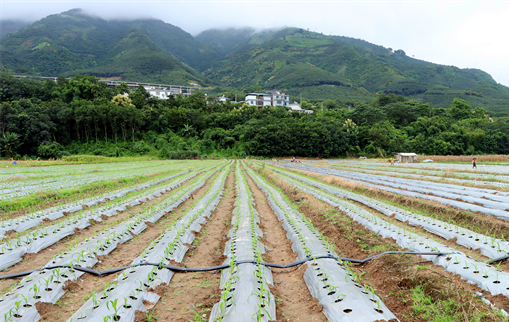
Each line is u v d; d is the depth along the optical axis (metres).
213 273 5.80
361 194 14.94
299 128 61.69
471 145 64.62
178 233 7.55
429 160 45.94
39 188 14.95
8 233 7.84
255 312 3.97
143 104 64.50
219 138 62.47
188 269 5.88
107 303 3.86
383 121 74.81
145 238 8.08
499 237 7.17
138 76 160.75
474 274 4.87
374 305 4.09
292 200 13.46
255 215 10.27
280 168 36.00
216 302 4.59
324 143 62.28
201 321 4.12
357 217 9.30
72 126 53.09
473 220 8.45
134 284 4.84
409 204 11.52
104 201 12.68
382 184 18.33
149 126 62.56
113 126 54.75
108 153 50.25
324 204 11.98
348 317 3.77
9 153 42.62
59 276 5.16
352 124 67.25
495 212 8.90
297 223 8.84
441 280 4.75
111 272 5.66
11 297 4.43
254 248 6.45
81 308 4.16
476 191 13.98
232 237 7.52
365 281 5.29
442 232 7.52
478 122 74.56
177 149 56.81
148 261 5.86
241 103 87.69
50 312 4.29
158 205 11.83
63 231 7.93
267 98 95.00
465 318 3.77
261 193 17.09
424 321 3.96
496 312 3.86
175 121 63.47
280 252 7.16
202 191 17.23
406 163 44.91
